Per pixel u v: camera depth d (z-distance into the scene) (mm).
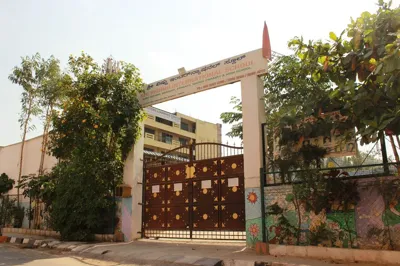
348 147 8203
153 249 10086
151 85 13062
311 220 8344
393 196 7238
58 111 13000
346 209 7832
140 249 10172
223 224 10828
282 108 9273
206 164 11578
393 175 7336
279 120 8875
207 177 11461
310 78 9102
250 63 10359
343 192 7742
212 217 11109
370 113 6930
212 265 7727
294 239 8523
